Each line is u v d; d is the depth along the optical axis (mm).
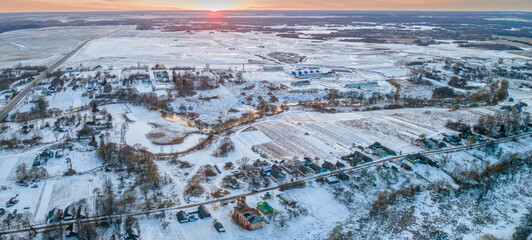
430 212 88438
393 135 138250
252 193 94625
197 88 196375
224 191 95375
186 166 109562
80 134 129500
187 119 156625
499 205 92500
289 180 102000
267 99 189000
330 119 158625
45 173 100688
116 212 83250
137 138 131625
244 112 168375
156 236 76125
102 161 109812
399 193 95250
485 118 155375
